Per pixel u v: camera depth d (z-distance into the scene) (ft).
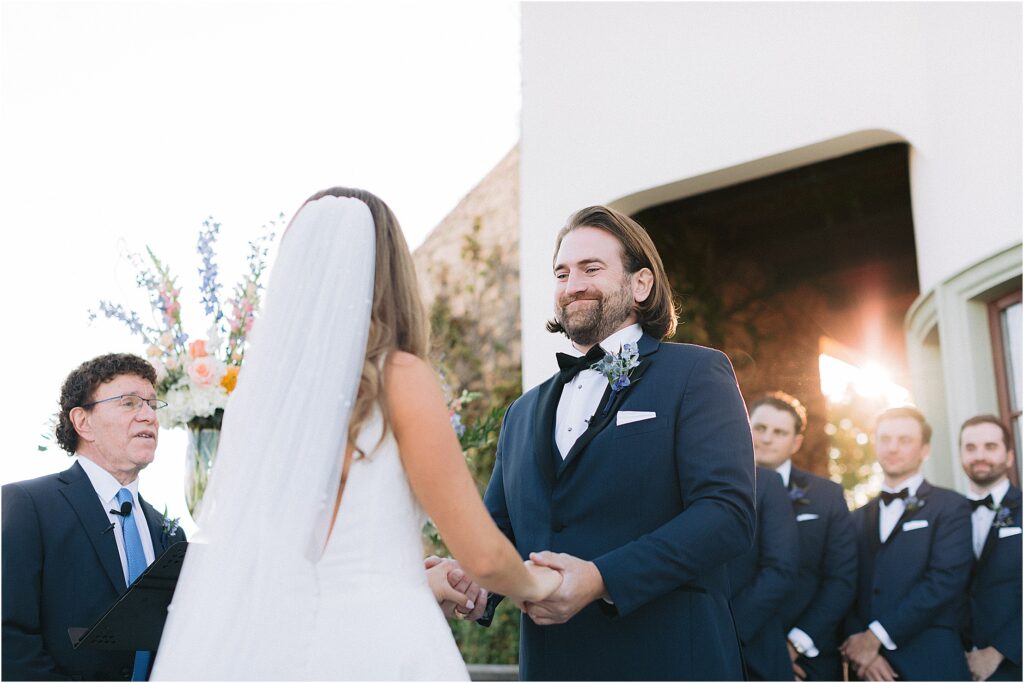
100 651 8.98
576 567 6.68
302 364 6.23
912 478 14.62
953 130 14.87
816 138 16.30
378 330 6.42
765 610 14.10
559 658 7.22
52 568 9.00
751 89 17.10
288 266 6.49
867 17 16.10
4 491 9.17
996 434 13.78
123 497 9.62
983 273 14.17
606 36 18.93
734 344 21.08
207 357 9.39
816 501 15.07
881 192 19.08
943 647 13.61
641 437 7.30
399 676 5.85
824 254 21.75
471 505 6.14
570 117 19.17
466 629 19.93
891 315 23.61
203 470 9.37
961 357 14.64
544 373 18.38
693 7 17.88
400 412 6.19
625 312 7.89
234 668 5.84
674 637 6.98
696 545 6.78
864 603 14.71
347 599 5.99
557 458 7.61
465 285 22.91
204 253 9.59
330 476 6.07
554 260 8.23
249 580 5.99
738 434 7.27
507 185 23.16
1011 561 13.47
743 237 20.97
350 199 6.70
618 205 18.39
